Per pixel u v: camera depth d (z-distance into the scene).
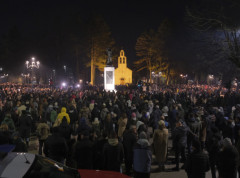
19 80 94.25
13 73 93.62
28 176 3.64
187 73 79.56
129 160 8.02
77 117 14.18
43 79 92.69
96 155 6.83
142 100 22.55
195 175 6.05
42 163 4.18
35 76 91.06
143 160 6.70
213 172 8.11
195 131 10.80
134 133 8.21
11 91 35.31
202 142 10.95
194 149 6.14
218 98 25.20
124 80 82.62
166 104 22.28
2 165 3.72
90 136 7.98
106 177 4.69
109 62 40.88
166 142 9.12
